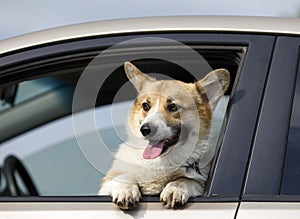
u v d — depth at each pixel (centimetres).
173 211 211
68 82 253
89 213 210
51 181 265
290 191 205
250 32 235
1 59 231
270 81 223
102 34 238
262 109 219
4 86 243
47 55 233
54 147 268
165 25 241
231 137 216
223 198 207
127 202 211
